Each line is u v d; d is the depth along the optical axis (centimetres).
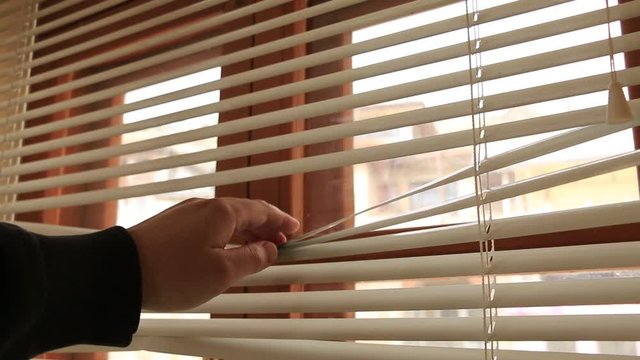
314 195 85
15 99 101
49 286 59
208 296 64
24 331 58
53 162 93
